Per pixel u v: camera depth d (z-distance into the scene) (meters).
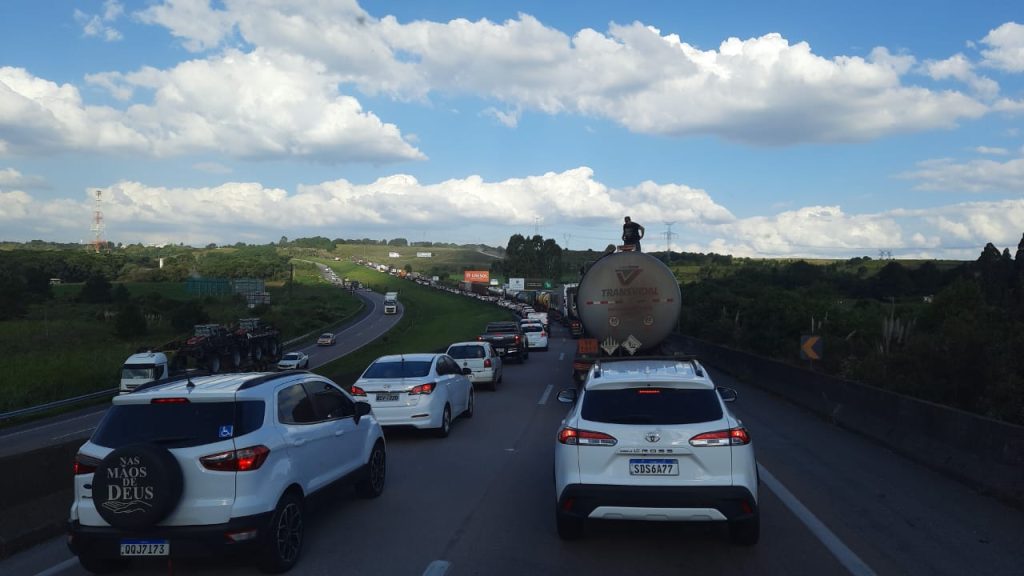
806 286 58.69
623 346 17.62
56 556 7.22
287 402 7.34
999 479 8.86
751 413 16.70
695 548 7.06
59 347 58.59
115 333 67.75
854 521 7.88
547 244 175.38
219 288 92.94
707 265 108.31
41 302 87.56
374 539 7.48
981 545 7.01
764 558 6.71
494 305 119.94
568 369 30.48
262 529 6.27
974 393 14.30
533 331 42.84
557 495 7.06
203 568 6.79
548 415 16.78
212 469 6.16
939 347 15.30
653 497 6.58
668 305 17.55
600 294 17.62
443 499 9.14
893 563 6.52
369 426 9.27
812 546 7.04
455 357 21.97
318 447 7.57
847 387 14.80
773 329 30.30
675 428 6.71
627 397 7.02
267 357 53.19
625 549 7.06
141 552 6.07
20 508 7.69
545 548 7.12
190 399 6.44
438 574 6.39
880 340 23.97
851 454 11.72
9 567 6.88
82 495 6.27
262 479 6.39
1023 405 12.45
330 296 142.62
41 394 35.38
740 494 6.56
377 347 65.06
